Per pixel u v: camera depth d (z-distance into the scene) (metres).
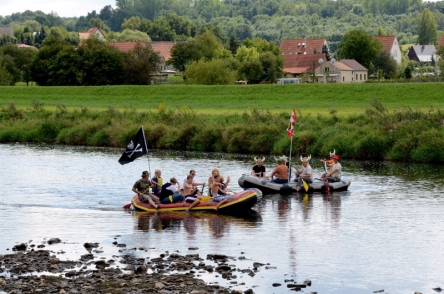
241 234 24.61
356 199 32.12
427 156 46.59
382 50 167.50
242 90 85.38
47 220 27.17
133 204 29.69
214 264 20.50
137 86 91.88
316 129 54.09
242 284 18.61
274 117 58.03
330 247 22.72
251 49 146.00
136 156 30.84
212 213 28.72
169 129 59.59
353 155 49.53
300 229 25.48
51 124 66.19
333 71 146.25
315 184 34.28
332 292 18.25
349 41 162.88
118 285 18.23
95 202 31.55
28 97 93.12
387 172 41.84
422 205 30.44
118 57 111.12
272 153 53.47
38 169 43.94
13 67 120.50
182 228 25.59
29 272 19.53
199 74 109.44
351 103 74.50
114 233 24.78
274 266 20.41
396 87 76.00
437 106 66.69
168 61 146.75
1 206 30.45
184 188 30.09
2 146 61.53
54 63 111.25
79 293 17.62
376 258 21.39
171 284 18.30
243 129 55.53
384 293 18.23
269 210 29.38
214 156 52.09
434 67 194.00
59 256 21.41
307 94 80.44
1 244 23.08
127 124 63.09
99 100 89.94
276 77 142.38
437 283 19.00
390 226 26.03
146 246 22.77
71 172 42.47
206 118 61.47
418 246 22.89
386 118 51.81
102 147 60.75
